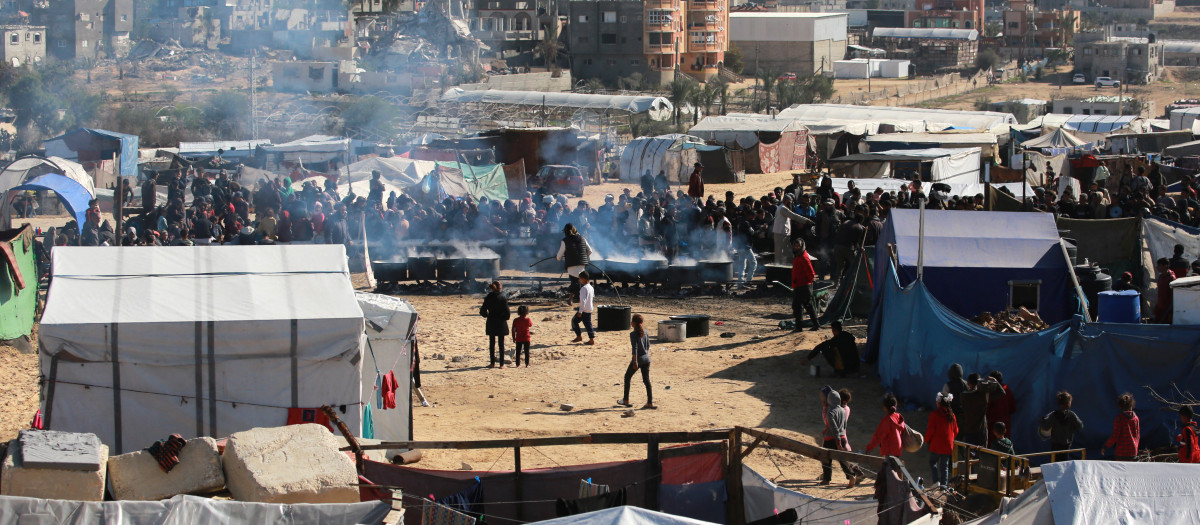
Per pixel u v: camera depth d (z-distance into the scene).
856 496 12.16
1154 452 13.93
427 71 122.19
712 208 26.80
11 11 143.75
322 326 11.80
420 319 22.58
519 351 18.69
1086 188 36.91
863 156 39.56
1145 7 199.12
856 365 17.92
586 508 9.88
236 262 12.91
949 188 29.58
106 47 145.50
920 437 12.41
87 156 46.22
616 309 21.56
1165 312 17.56
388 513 8.65
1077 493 7.62
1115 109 95.50
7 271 18.62
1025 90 127.94
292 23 154.38
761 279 26.42
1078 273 18.75
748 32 140.50
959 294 18.52
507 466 13.16
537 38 141.38
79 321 11.38
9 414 15.33
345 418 11.98
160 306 11.82
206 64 135.12
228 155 48.81
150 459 9.64
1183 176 36.12
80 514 8.26
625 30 122.94
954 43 150.12
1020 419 14.54
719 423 15.17
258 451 9.57
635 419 15.37
